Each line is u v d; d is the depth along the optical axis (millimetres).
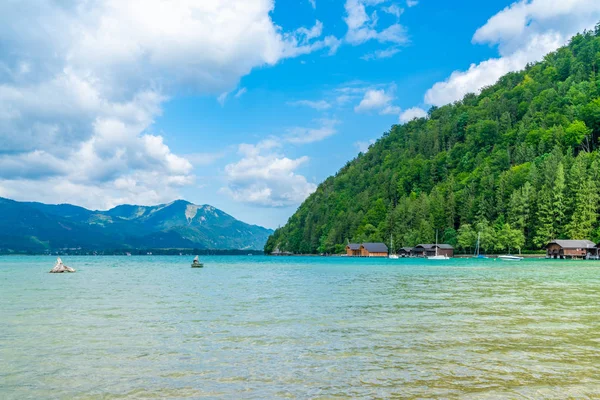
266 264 138750
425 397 12734
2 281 61000
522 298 36188
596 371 15211
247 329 22969
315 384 13930
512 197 158250
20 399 12883
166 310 30234
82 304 33875
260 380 14391
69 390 13625
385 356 17234
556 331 22062
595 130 190250
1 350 18641
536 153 187875
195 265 113812
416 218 194875
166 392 13352
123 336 21406
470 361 16469
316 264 134750
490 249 163250
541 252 151000
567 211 148875
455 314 27578
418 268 99250
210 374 15086
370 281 58156
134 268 110750
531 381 14133
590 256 136000
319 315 27500
